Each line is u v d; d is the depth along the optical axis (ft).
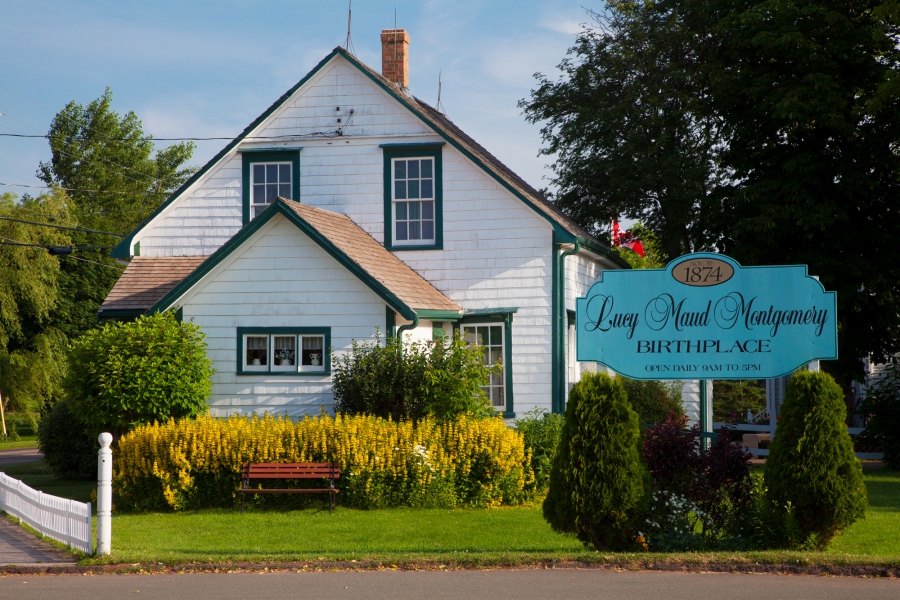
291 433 52.70
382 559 35.29
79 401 56.95
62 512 40.27
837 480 35.24
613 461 35.78
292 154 75.00
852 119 80.07
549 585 31.48
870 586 31.01
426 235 72.90
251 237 63.16
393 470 52.11
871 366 104.06
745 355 42.63
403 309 60.70
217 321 63.31
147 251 76.38
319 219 65.46
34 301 126.93
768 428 95.04
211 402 63.00
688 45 95.25
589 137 103.86
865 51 82.79
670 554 34.91
